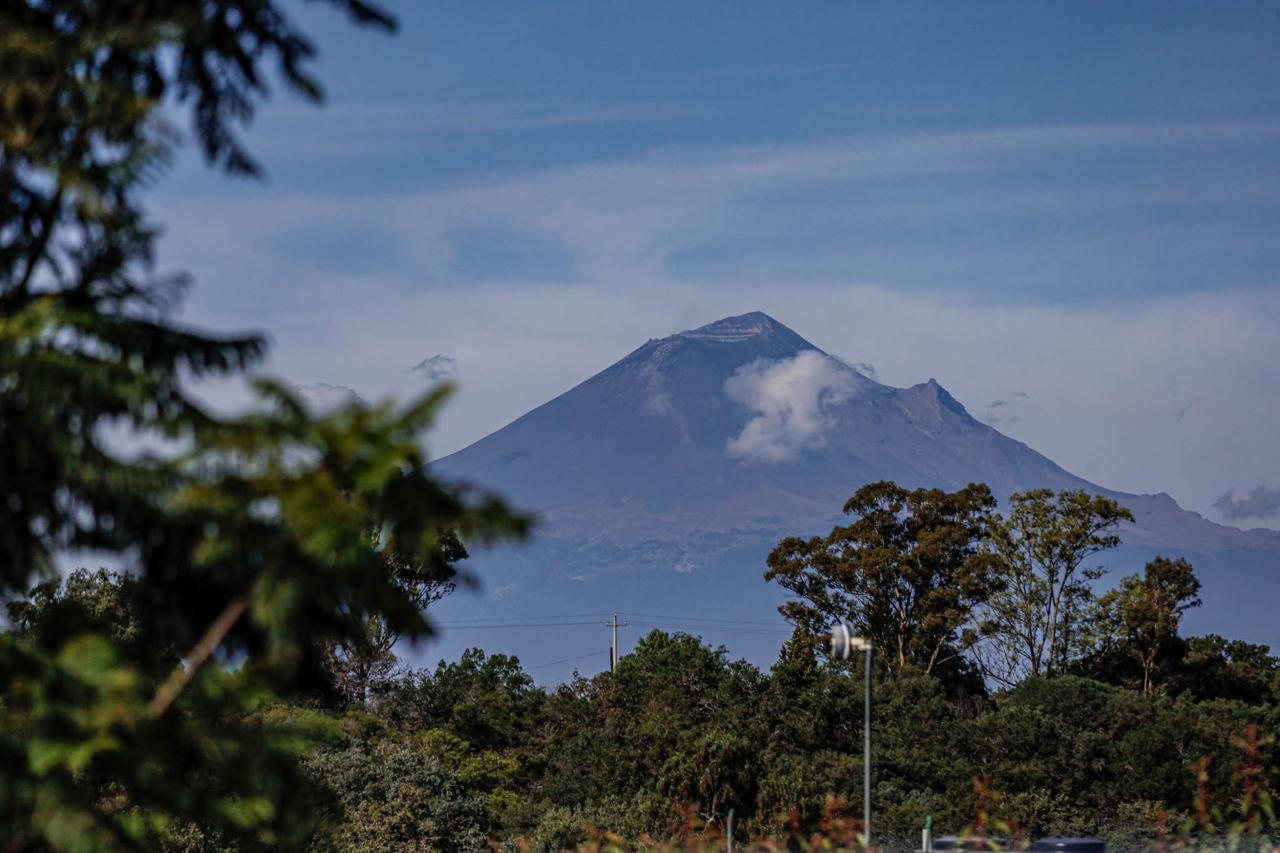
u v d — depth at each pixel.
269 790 15.20
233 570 13.92
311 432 13.09
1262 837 24.00
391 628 13.92
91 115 14.70
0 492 14.52
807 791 81.88
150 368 14.62
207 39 15.72
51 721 12.87
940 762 100.81
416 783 89.94
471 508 13.33
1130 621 145.75
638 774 100.00
